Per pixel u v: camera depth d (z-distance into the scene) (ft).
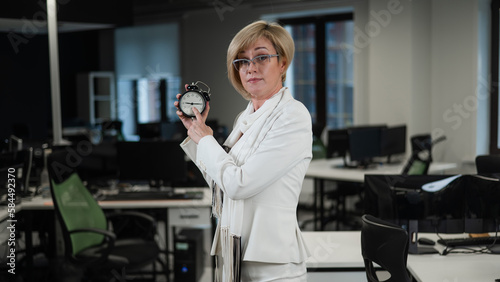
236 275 5.39
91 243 11.98
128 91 34.60
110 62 34.37
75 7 20.40
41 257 15.65
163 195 14.02
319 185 19.24
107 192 14.82
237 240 5.36
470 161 21.36
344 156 19.44
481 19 21.17
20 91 30.19
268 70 5.45
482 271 8.14
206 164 5.44
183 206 13.38
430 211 9.00
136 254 11.89
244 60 5.49
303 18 26.96
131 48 33.35
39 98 31.04
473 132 21.44
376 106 23.41
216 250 5.93
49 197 14.44
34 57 30.53
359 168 18.72
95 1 21.16
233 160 5.42
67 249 11.38
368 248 7.41
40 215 15.47
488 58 21.45
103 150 15.96
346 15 25.81
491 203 8.88
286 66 5.66
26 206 13.61
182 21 30.91
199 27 30.22
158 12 31.45
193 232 14.35
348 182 19.03
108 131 27.12
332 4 25.02
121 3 22.24
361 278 8.52
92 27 22.40
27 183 14.55
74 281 14.16
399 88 22.54
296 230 5.62
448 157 22.27
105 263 11.52
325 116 26.86
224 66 29.43
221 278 6.27
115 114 34.37
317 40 26.61
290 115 5.34
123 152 14.94
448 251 9.14
